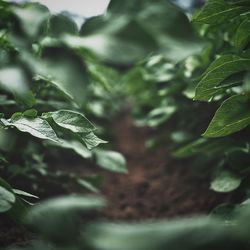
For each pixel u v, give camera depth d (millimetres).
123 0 1160
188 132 936
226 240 271
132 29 1126
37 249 460
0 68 579
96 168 1009
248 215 311
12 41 612
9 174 702
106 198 910
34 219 428
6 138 560
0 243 582
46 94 802
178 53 1000
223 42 794
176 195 896
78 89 701
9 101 634
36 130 494
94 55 812
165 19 1156
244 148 695
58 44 741
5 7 637
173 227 258
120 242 247
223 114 508
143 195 927
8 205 438
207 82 522
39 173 763
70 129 519
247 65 513
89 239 271
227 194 801
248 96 503
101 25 1037
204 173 872
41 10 638
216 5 537
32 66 609
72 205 410
